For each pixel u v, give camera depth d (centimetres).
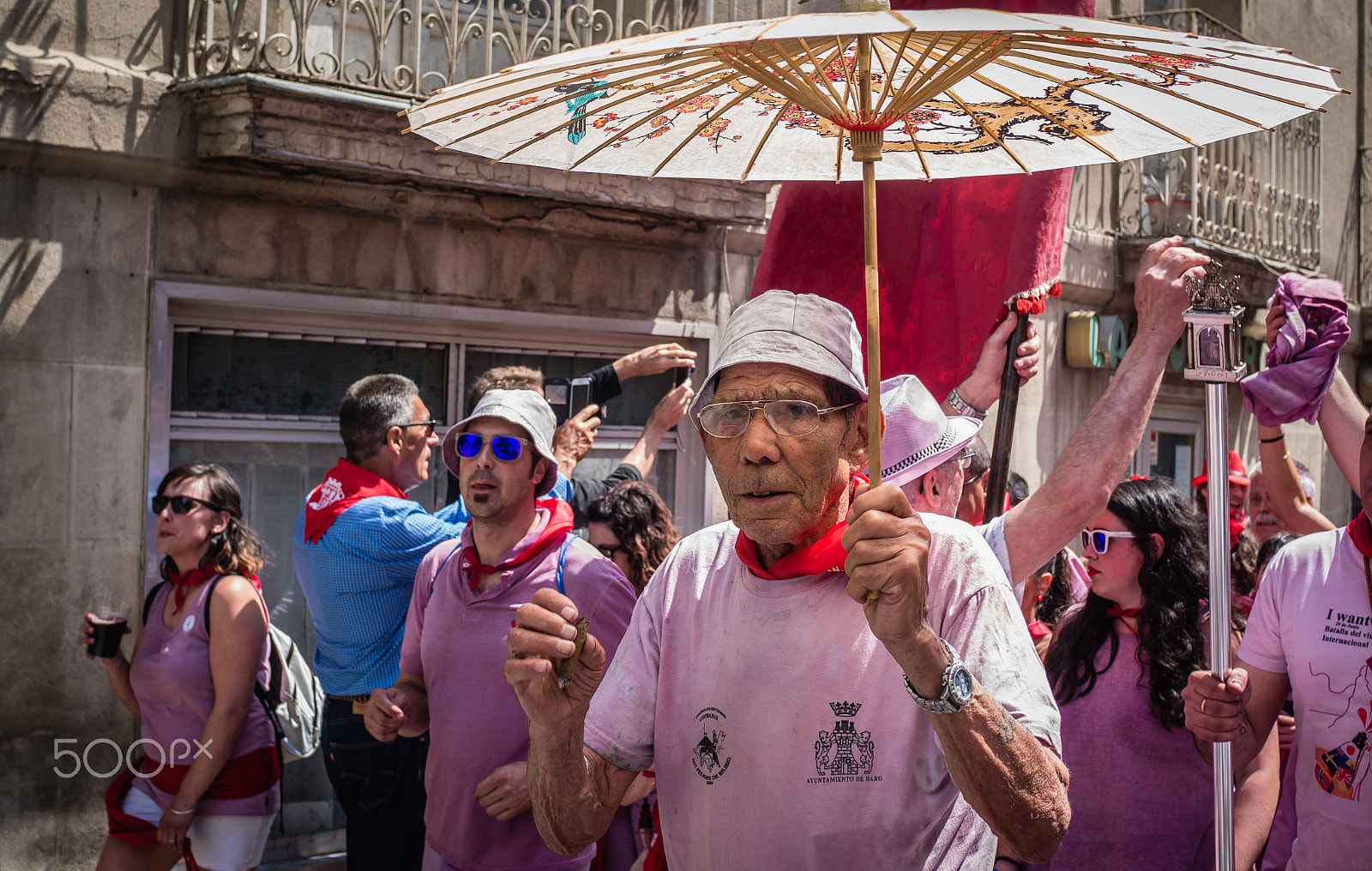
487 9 512
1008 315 272
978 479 298
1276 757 271
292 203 477
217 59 448
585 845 169
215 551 348
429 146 470
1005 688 149
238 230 465
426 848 299
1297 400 273
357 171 458
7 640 412
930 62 168
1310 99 145
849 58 175
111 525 434
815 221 294
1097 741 281
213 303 459
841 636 157
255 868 356
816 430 153
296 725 381
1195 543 282
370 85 460
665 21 595
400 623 354
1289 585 265
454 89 149
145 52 441
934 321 282
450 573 303
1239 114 152
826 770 154
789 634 159
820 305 159
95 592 430
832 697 155
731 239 618
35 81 407
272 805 360
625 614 295
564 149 184
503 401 301
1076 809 280
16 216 413
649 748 177
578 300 567
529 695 154
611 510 397
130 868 351
